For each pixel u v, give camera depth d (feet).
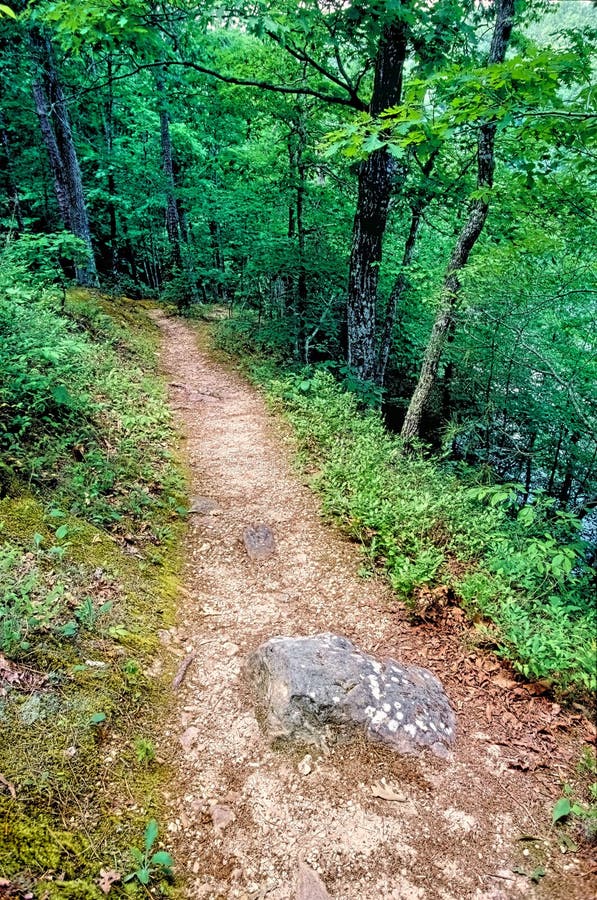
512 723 12.43
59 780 9.34
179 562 17.74
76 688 11.05
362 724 11.55
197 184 66.08
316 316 45.78
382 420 33.94
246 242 47.29
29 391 19.16
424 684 12.85
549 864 9.45
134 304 53.57
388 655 14.24
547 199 26.35
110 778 9.95
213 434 29.17
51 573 13.38
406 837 9.78
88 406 22.22
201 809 10.13
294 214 46.70
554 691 13.29
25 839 8.24
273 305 51.85
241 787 10.58
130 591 14.71
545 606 15.30
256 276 47.32
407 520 19.35
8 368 18.01
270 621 15.52
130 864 8.78
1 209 47.73
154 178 61.46
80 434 20.47
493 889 9.03
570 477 35.40
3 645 10.87
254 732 11.76
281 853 9.45
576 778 11.14
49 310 28.48
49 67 39.91
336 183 43.98
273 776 10.82
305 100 39.47
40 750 9.60
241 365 41.65
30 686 10.57
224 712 12.29
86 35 25.62
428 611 15.84
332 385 33.86
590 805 10.53
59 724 10.20
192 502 21.49
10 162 52.29
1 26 38.11
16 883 7.68
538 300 27.45
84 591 13.58
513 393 33.04
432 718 11.98
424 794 10.59
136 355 37.01
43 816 8.70
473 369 34.14
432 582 16.89
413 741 11.43
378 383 44.29
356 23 27.02
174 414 30.55
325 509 21.16
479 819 10.17
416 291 43.93
